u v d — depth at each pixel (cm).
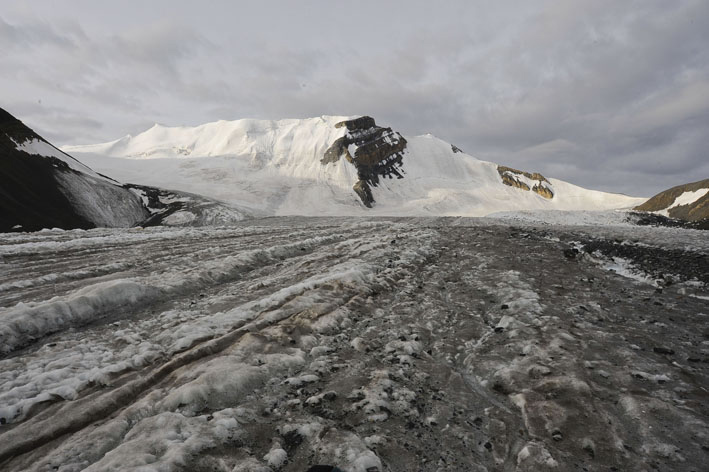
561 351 611
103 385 513
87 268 1167
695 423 420
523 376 541
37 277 1036
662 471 359
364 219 3941
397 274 1137
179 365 563
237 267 1272
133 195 7175
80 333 708
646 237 1644
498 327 737
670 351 610
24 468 357
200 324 710
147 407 450
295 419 443
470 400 502
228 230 2378
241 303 879
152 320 775
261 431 420
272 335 659
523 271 1174
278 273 1205
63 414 441
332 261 1305
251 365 546
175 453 356
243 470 348
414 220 3647
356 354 630
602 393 490
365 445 397
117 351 627
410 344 660
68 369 547
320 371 563
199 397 467
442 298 952
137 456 351
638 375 532
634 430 417
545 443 404
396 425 440
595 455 383
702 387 501
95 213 5191
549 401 477
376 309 848
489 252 1493
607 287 1010
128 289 887
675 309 828
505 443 414
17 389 487
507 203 18112
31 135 5341
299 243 1725
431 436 425
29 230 3538
